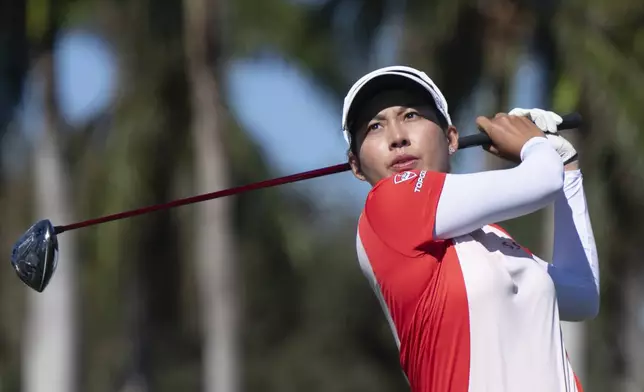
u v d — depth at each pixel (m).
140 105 60.19
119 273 63.53
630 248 59.31
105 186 60.03
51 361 58.34
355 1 58.12
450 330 10.16
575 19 52.38
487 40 54.50
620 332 66.31
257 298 88.38
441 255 10.36
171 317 68.88
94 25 59.53
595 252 11.52
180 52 60.28
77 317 59.00
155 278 66.00
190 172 62.72
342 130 11.34
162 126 60.88
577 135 53.66
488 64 54.75
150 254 64.62
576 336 54.88
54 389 58.09
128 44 59.91
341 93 61.59
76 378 58.84
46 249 12.17
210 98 60.88
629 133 52.50
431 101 11.01
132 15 58.78
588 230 11.52
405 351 10.56
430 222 10.25
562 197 11.48
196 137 61.47
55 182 56.91
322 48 60.56
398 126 10.87
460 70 55.66
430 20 54.47
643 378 67.62
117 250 60.56
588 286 11.41
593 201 54.31
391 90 10.98
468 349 10.12
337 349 99.38
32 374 59.00
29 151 63.31
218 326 63.81
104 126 60.62
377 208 10.51
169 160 62.03
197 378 95.75
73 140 60.47
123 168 59.59
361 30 58.50
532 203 10.23
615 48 52.59
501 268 10.25
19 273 12.20
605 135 53.22
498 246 10.54
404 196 10.38
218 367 63.97
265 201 66.50
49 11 52.78
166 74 60.47
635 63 52.53
